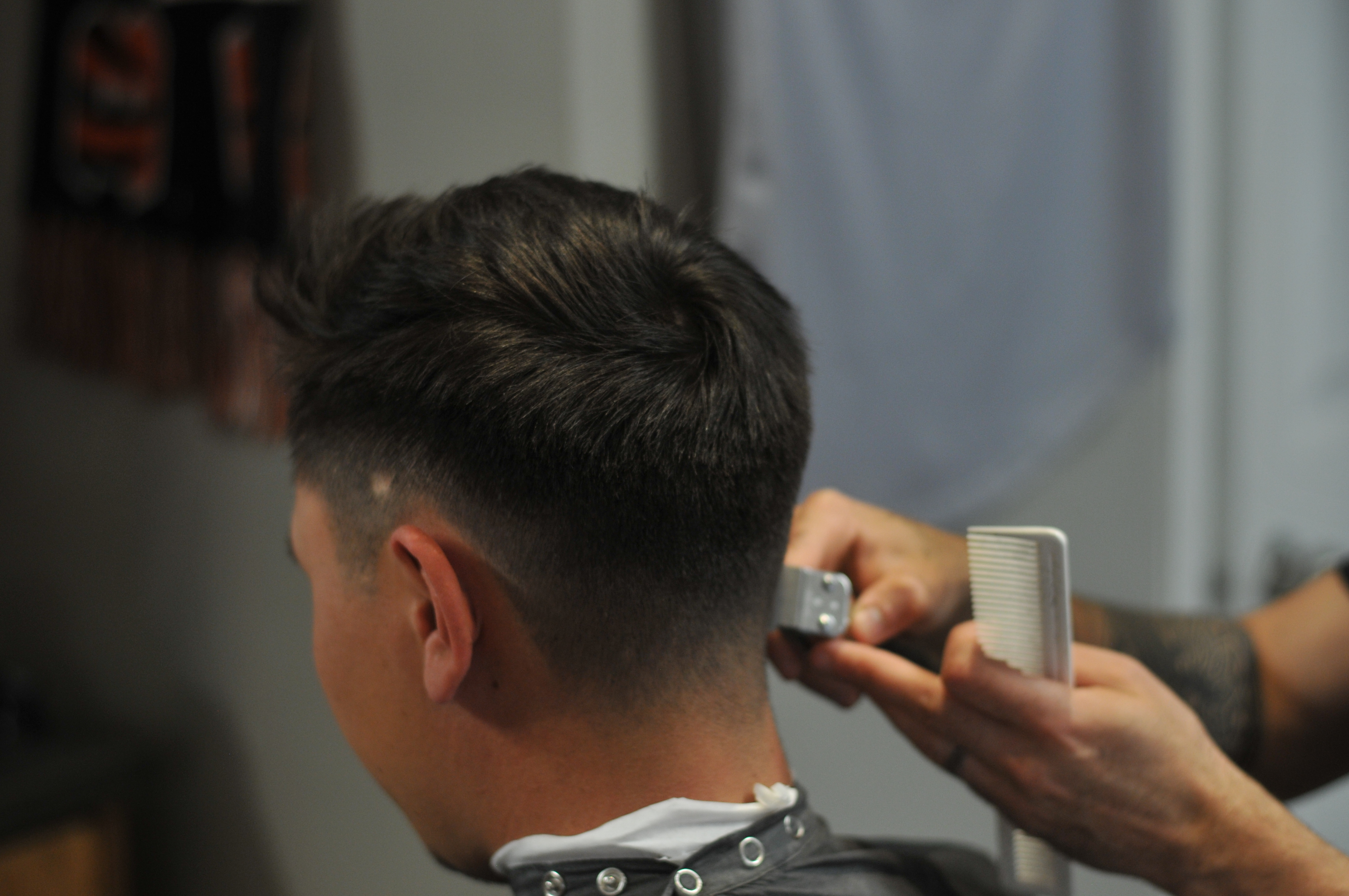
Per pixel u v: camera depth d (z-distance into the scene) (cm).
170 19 135
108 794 141
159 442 147
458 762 54
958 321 140
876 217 129
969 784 64
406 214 56
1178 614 89
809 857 55
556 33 115
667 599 51
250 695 145
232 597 144
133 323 141
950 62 135
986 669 58
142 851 154
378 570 53
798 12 120
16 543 161
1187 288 155
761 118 117
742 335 52
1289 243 167
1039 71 142
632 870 51
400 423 50
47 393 155
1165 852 61
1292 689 84
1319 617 85
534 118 117
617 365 50
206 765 150
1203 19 155
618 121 120
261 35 128
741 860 52
